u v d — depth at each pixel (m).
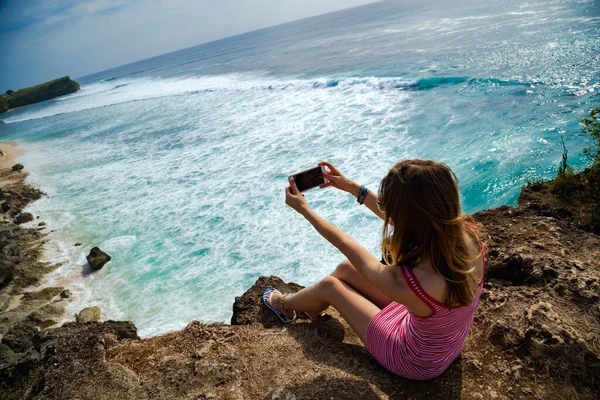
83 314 10.83
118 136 32.09
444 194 1.83
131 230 14.90
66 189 21.66
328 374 2.86
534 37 29.27
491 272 3.90
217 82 51.75
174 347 3.52
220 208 14.87
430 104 20.62
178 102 42.47
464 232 1.97
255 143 21.17
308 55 56.12
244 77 50.50
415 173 1.87
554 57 23.44
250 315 3.82
